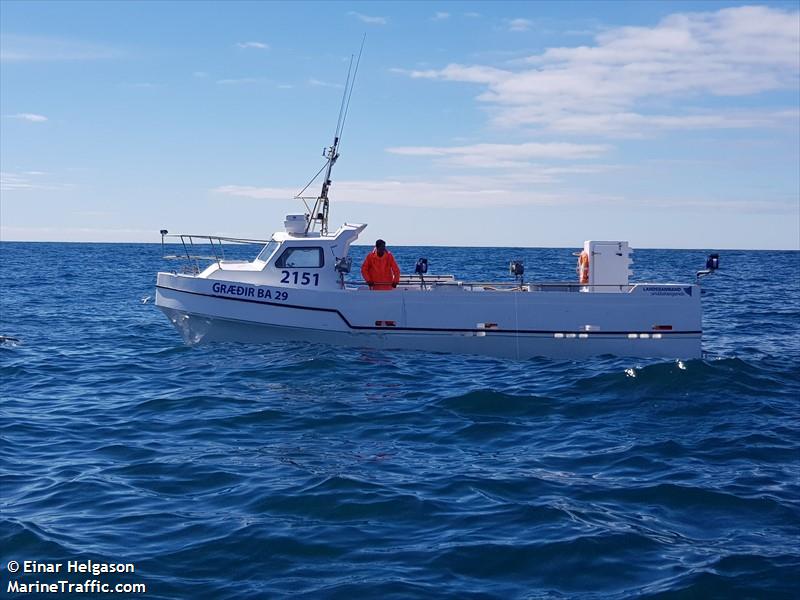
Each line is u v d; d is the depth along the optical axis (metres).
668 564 6.68
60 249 135.50
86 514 7.88
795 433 11.01
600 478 9.04
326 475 9.02
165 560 6.78
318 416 12.02
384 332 16.42
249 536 7.25
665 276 50.75
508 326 16.41
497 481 8.88
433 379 14.52
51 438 10.98
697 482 8.82
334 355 15.98
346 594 6.15
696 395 13.05
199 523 7.60
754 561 6.70
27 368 16.67
